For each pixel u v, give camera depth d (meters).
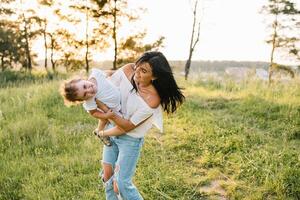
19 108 10.90
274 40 29.39
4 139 8.17
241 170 6.21
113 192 4.66
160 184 5.88
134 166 4.39
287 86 11.55
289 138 7.68
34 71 34.25
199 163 6.68
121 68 4.35
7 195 5.92
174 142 7.69
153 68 3.97
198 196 5.64
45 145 7.83
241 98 10.79
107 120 4.46
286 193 5.50
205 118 9.01
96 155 7.10
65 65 35.75
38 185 6.04
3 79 28.77
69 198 5.66
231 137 7.58
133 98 4.10
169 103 4.20
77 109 10.65
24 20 36.00
